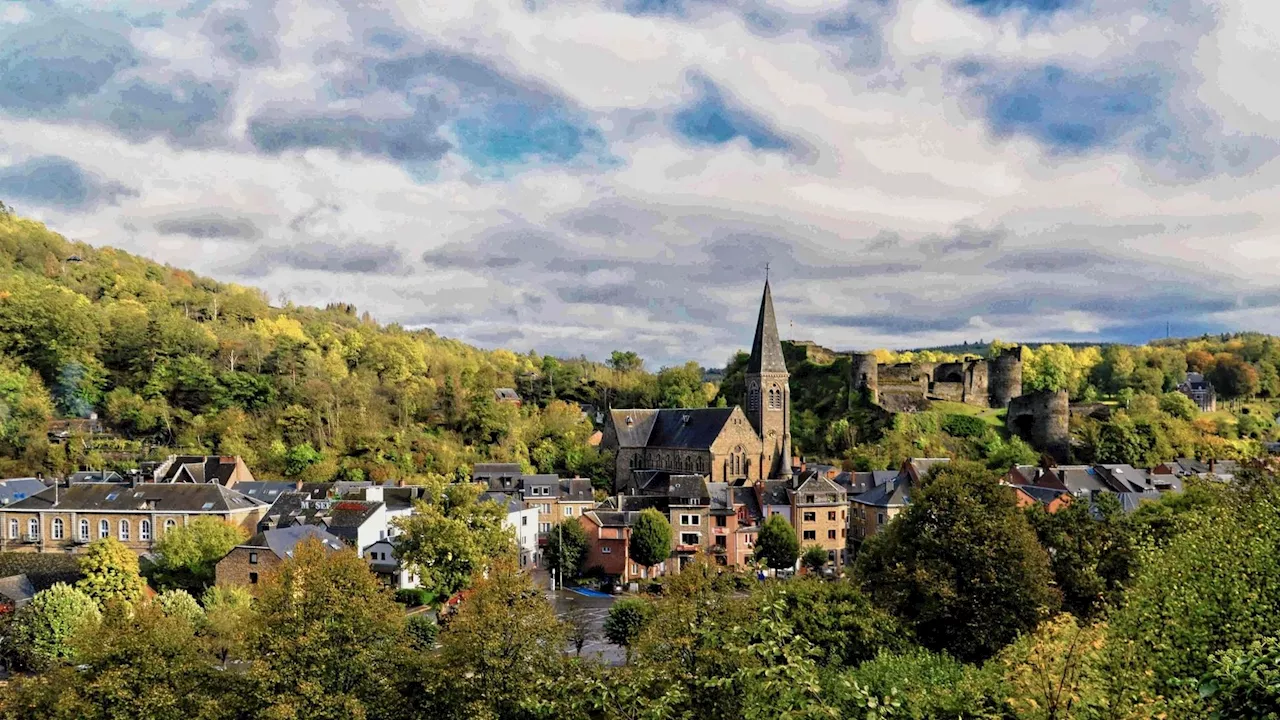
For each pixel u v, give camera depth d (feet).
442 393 598.34
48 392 484.74
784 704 71.87
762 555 349.41
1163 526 224.94
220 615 221.46
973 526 179.83
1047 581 179.73
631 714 97.25
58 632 214.48
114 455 447.83
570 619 194.08
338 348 629.92
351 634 144.15
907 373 633.61
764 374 492.95
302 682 135.13
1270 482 180.34
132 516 342.64
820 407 613.11
